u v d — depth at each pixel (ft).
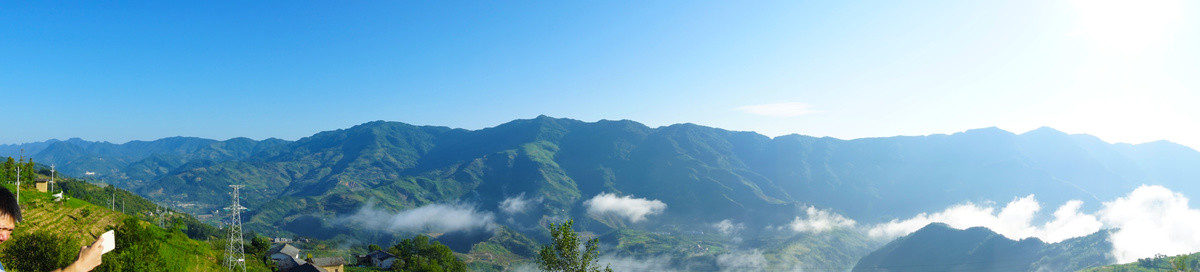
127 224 216.13
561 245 193.67
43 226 391.65
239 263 402.72
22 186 578.66
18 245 173.88
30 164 599.16
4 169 567.59
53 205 493.36
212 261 425.28
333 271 623.77
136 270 200.64
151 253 219.41
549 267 195.42
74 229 409.28
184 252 404.36
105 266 187.11
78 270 15.01
